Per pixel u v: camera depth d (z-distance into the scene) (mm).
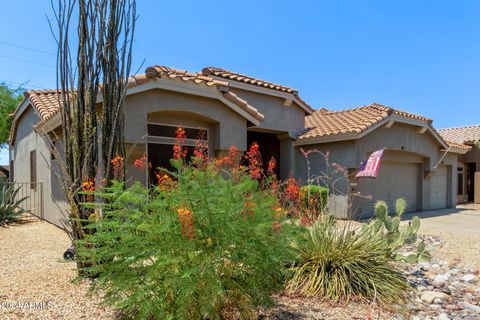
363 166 12273
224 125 11070
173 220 3498
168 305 3406
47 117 8906
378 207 6418
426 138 17641
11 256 7117
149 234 3531
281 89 14883
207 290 3238
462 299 5258
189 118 10875
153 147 10336
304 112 16297
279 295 4863
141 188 4105
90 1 5527
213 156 11195
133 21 5949
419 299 5172
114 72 5688
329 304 4684
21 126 15828
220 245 3408
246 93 14156
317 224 5832
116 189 4035
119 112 5785
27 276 5656
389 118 14695
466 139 22594
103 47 5621
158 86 9523
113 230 3949
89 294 3945
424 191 18250
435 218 15328
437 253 8352
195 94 10234
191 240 3312
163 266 3338
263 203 4074
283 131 15383
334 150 14555
